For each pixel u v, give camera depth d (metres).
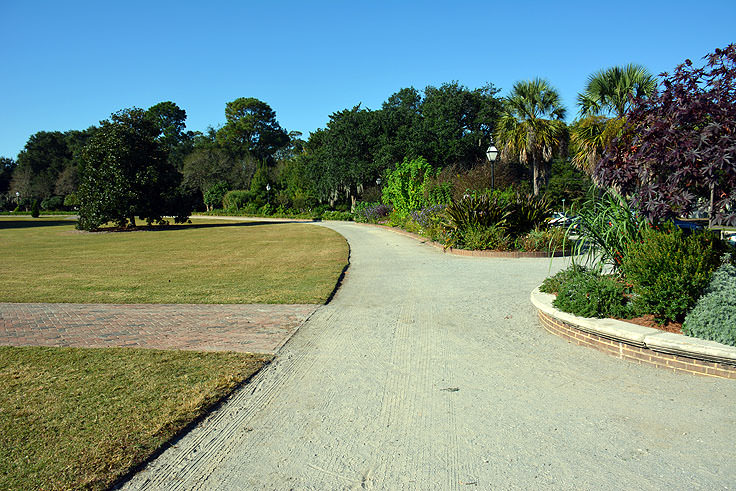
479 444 3.05
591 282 5.22
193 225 38.00
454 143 36.59
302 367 4.58
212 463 2.88
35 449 2.98
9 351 5.16
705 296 4.41
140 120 32.94
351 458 2.91
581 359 4.58
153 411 3.53
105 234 28.67
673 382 3.93
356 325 6.14
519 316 6.34
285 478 2.70
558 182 32.06
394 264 12.05
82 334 5.90
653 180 5.61
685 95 5.09
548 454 2.90
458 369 4.45
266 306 7.45
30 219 54.28
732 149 4.45
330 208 51.72
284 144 86.06
